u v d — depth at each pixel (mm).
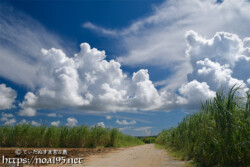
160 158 8406
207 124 6395
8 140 14211
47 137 14703
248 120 5418
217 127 5805
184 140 9328
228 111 5504
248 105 5543
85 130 16094
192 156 7602
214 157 5961
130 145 24047
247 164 5277
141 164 6789
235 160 5418
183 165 6449
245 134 5309
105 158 8641
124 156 9383
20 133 14375
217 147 5812
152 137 53688
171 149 12031
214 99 6008
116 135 19031
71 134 15477
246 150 5227
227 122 5531
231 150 5371
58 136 15148
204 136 6355
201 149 6398
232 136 5398
